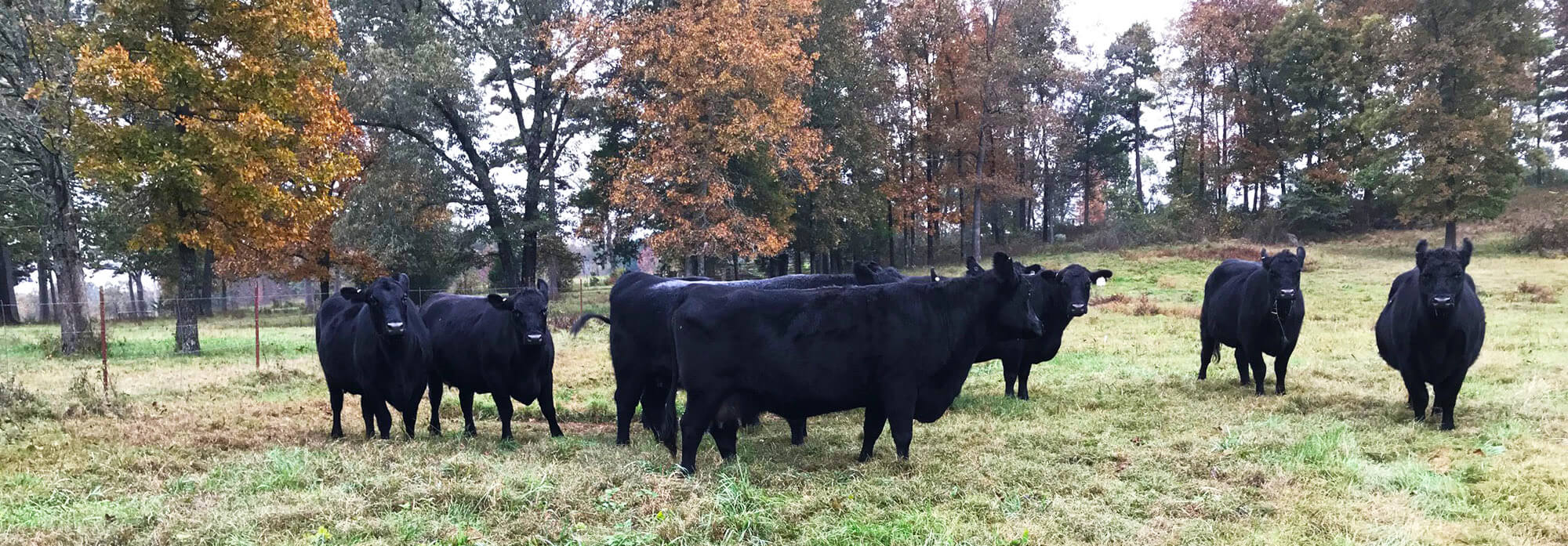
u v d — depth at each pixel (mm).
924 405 6941
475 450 7594
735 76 25484
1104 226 47750
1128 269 33406
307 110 17438
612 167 27812
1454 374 7824
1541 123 36031
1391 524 5152
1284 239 40906
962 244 43906
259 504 5641
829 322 6551
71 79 16062
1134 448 7273
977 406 9781
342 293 8391
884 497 5805
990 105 37062
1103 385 10977
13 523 5312
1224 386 10805
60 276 18219
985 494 5797
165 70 15391
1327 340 15453
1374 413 8695
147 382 12555
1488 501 5570
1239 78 46562
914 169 39656
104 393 10203
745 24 25031
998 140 41875
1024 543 4816
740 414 6625
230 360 15875
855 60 31719
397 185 26453
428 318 9445
